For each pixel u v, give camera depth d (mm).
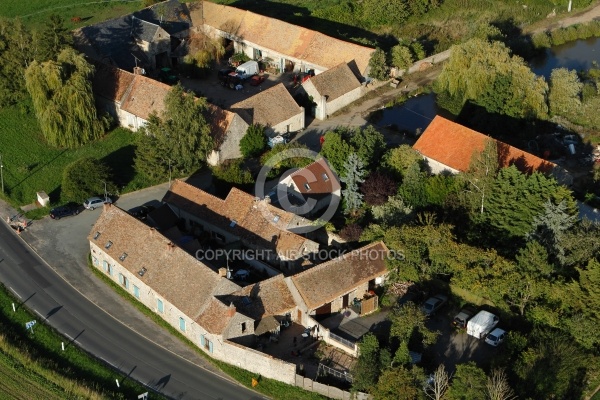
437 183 104562
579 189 115375
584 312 85562
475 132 112250
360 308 91750
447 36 162625
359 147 112812
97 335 90562
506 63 130375
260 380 84375
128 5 176625
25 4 176125
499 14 174000
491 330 88438
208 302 87375
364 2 170000
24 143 125375
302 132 128875
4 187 116312
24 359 85312
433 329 90250
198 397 82188
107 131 128875
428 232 93125
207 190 114812
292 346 88062
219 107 120375
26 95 134625
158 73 145500
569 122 131250
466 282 90062
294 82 144000
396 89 142250
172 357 87750
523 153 109562
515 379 81125
